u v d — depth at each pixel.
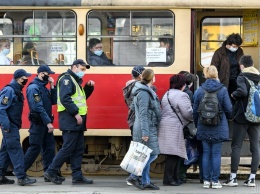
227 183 13.20
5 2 14.22
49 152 13.64
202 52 14.96
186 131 12.84
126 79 14.13
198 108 12.67
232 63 14.13
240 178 14.59
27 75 13.10
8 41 14.34
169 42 14.09
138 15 14.13
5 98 12.82
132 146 12.20
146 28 14.12
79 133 13.24
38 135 13.27
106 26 14.17
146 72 12.37
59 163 13.16
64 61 14.27
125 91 13.04
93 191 12.54
